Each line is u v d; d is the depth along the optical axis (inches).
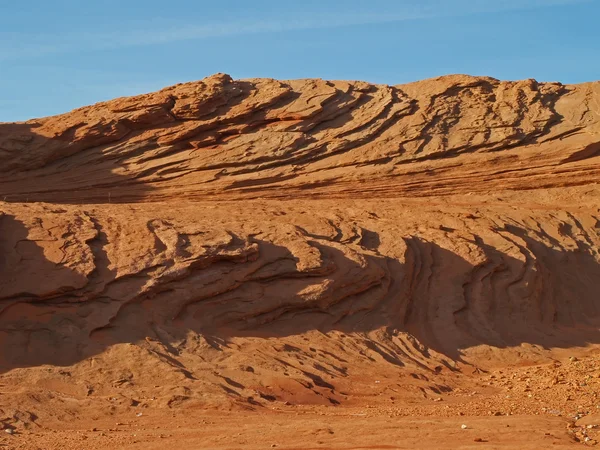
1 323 692.7
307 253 859.4
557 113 1573.6
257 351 753.6
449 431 506.6
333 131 1504.7
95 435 531.2
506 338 946.7
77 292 727.7
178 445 490.3
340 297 858.8
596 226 1269.7
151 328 731.4
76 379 657.6
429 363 838.5
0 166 1397.6
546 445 459.2
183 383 665.6
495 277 1026.7
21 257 736.3
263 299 814.5
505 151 1493.6
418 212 1181.7
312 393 687.1
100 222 819.4
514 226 1177.4
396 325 885.8
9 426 556.4
